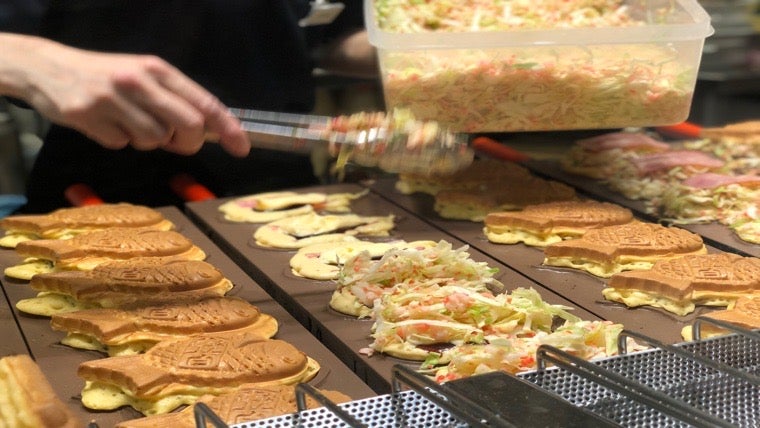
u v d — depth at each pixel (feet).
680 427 3.56
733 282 5.23
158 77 4.61
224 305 5.03
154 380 4.08
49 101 4.68
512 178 7.69
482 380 3.75
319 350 4.74
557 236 6.39
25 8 7.78
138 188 8.66
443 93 6.65
